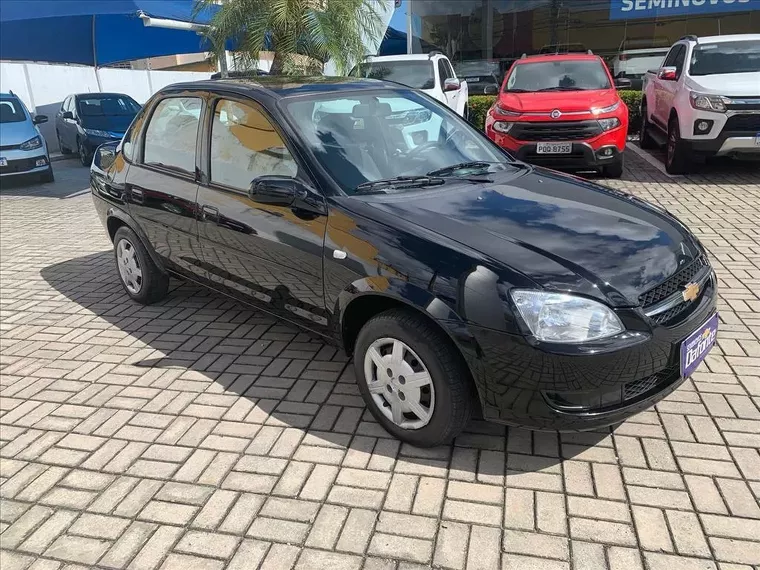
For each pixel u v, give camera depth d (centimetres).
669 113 928
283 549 256
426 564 245
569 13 1265
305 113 372
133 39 1474
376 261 302
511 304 264
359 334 321
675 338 279
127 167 485
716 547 246
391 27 1359
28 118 1234
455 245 287
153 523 275
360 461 307
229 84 414
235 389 380
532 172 399
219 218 393
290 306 368
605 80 952
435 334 286
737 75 862
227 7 917
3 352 452
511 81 987
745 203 741
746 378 362
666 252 298
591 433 320
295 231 343
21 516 284
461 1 1293
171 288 557
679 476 286
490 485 287
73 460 321
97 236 779
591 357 259
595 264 279
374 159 367
